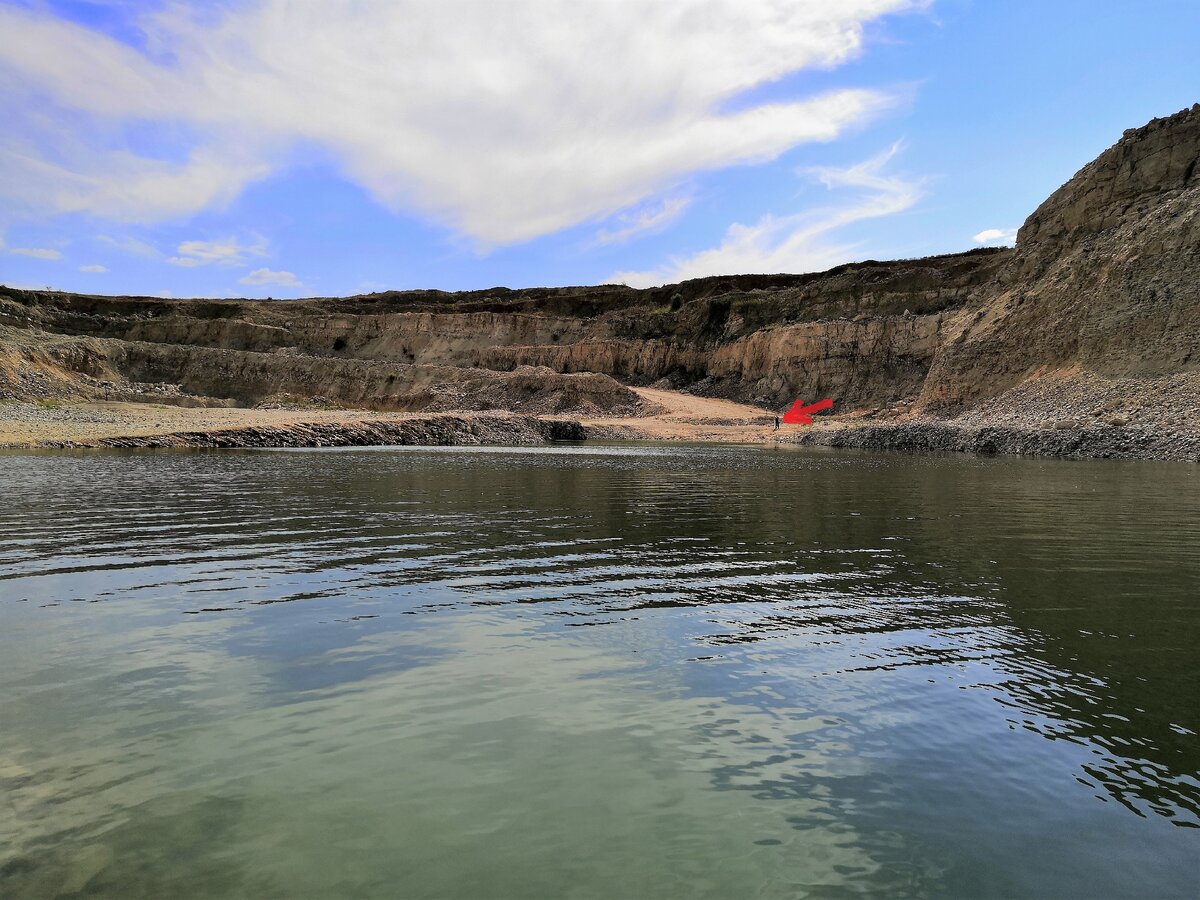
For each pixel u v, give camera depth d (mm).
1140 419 37312
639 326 107250
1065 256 54812
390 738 4934
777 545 11633
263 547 11141
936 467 29422
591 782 4414
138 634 6961
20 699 5465
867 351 79625
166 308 120250
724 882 3527
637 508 16031
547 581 9156
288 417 50344
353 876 3545
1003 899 3422
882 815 4121
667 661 6395
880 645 6820
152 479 20547
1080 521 14250
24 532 12203
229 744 4816
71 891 3408
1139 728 5152
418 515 14547
